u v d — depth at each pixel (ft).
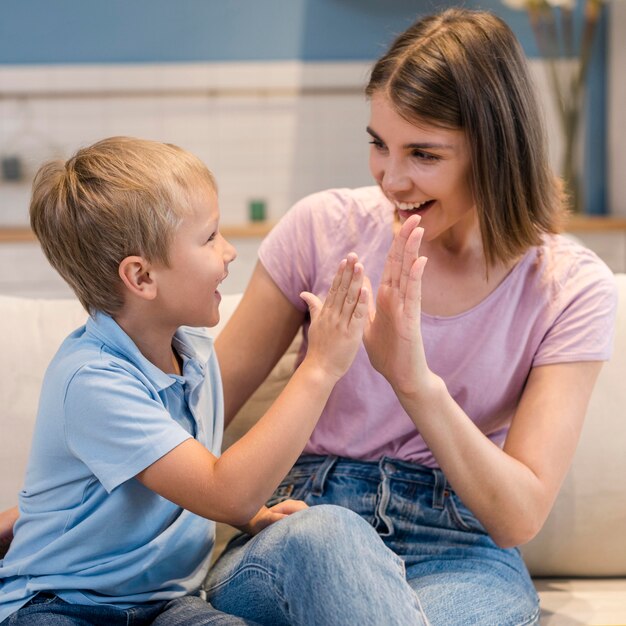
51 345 5.13
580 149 13.80
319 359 3.90
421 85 4.05
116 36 13.35
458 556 4.45
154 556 3.98
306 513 3.67
